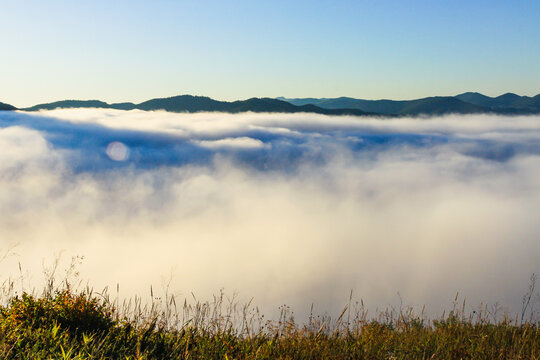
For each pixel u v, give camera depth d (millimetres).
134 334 4629
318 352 4996
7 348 3668
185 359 4168
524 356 5359
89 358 3791
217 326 5117
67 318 4680
